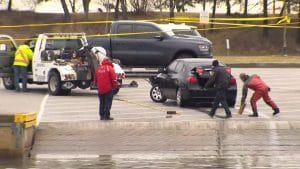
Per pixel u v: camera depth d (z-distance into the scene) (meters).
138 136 73.25
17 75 108.56
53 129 74.06
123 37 124.19
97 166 60.81
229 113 79.25
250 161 63.78
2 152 66.00
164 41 123.62
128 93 104.94
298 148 70.19
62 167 60.31
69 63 102.06
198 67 87.75
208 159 65.06
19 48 108.38
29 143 69.62
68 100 97.44
